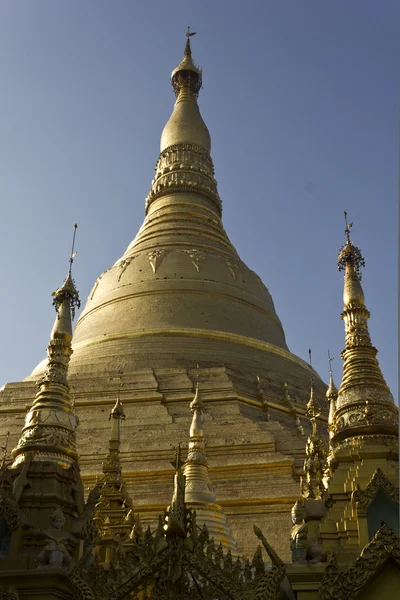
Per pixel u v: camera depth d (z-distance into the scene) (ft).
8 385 191.31
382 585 58.08
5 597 61.36
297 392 192.95
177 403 175.83
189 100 290.76
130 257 233.14
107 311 217.77
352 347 81.25
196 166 267.18
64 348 86.79
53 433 78.59
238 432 158.30
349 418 75.10
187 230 242.58
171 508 62.34
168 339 201.05
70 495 75.20
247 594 58.70
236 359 198.29
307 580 60.18
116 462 106.22
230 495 140.46
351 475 70.23
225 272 228.02
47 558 65.62
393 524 65.00
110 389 179.73
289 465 146.10
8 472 73.67
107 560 84.43
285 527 131.85
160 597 60.13
